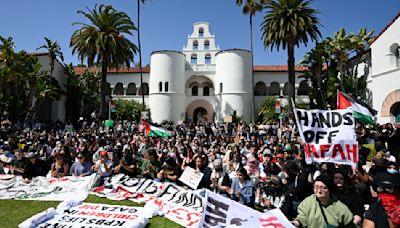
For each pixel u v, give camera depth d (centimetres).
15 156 1038
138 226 610
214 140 1802
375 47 2377
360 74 3012
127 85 4609
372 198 600
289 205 618
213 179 800
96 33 3003
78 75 4550
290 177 724
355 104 996
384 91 2258
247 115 4209
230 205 514
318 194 395
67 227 595
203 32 5038
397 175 573
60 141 1494
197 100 4541
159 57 4350
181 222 668
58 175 990
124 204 796
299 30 2842
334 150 584
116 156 1027
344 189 490
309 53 3425
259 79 4456
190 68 4628
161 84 4309
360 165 769
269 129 2477
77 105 4150
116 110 3997
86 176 952
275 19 2903
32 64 3206
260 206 780
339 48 3130
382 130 1321
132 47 3309
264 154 1073
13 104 3081
